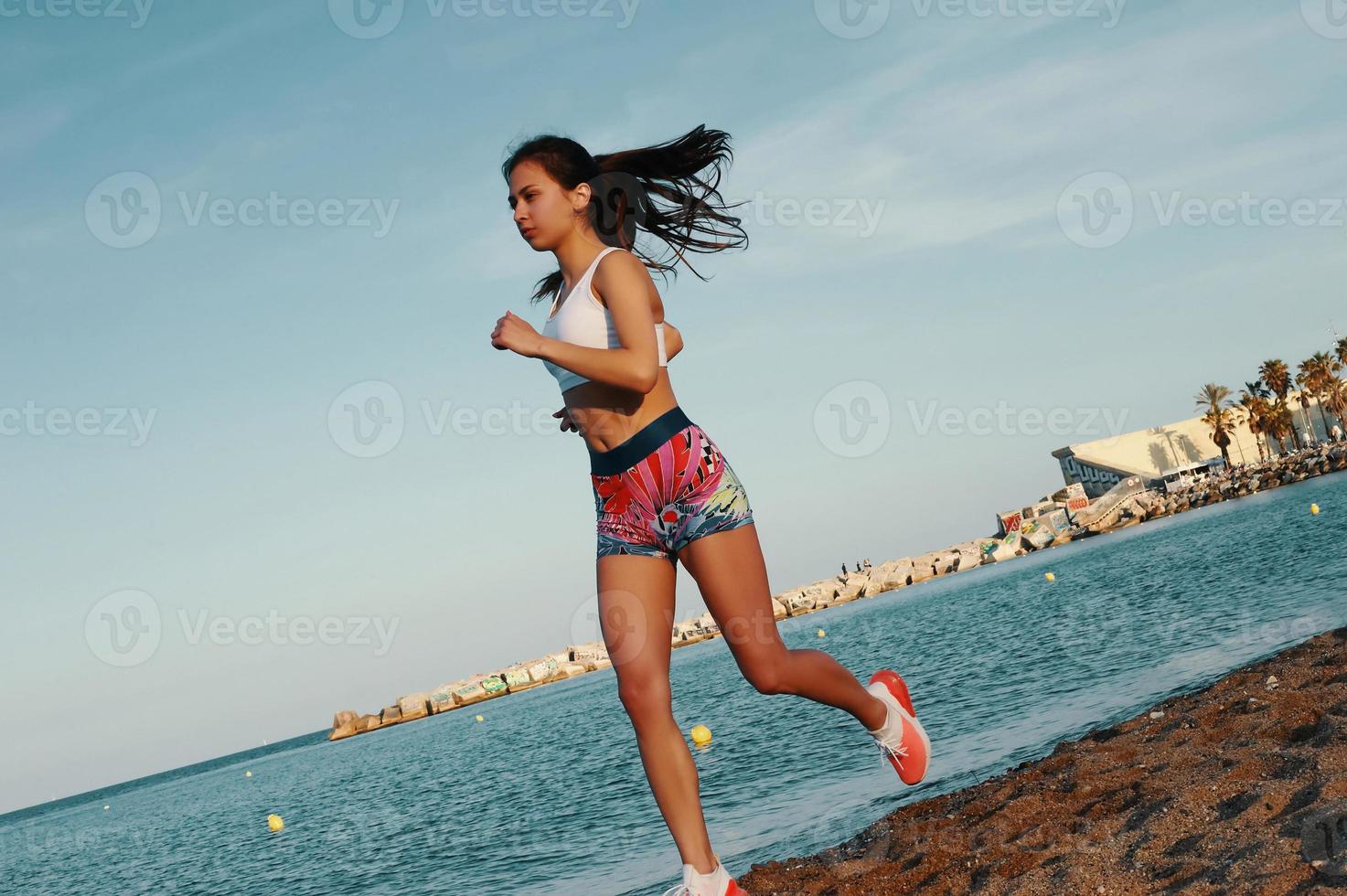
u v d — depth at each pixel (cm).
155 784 11888
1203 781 378
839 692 292
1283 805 327
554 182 266
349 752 5359
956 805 531
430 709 9106
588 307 256
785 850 625
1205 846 311
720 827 789
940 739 952
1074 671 1212
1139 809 375
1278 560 2098
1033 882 326
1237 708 505
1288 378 8662
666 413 260
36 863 2567
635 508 262
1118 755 488
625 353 243
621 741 2016
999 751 794
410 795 1955
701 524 259
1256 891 260
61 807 11694
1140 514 8400
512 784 1672
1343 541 2105
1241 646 1016
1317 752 361
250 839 1880
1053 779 488
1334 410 8550
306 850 1464
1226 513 5619
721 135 296
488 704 7800
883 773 848
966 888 354
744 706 1925
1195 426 9169
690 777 260
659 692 262
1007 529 9581
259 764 8069
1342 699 445
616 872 761
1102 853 334
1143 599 2039
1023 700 1077
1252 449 9144
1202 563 2598
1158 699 823
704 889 250
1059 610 2394
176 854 1942
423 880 949
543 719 3644
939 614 3853
